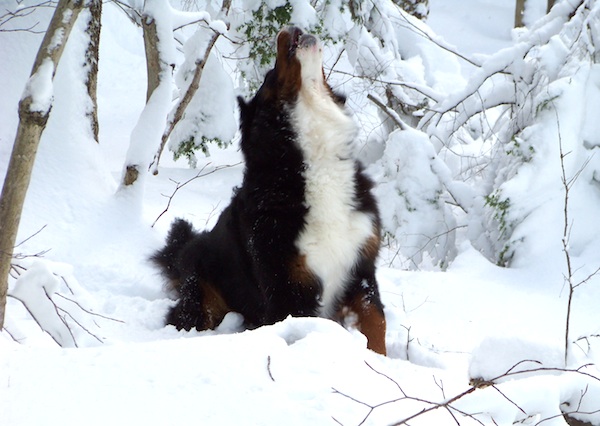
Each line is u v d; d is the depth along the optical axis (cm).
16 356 358
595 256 929
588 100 1022
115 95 2152
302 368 348
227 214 694
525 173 1008
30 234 821
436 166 1127
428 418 324
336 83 1241
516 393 341
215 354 353
